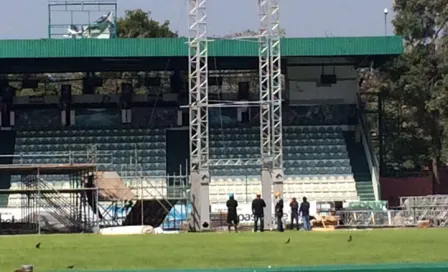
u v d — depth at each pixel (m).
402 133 109.31
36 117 102.88
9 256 41.12
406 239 51.09
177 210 80.56
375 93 108.56
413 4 105.62
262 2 85.38
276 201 75.94
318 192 95.75
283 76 105.00
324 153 99.94
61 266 36.16
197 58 81.31
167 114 102.81
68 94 102.75
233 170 98.12
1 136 101.12
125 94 102.75
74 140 100.62
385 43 94.12
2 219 81.38
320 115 103.06
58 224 73.19
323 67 103.56
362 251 42.09
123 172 95.62
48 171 75.44
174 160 98.31
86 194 74.81
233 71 106.19
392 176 106.69
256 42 91.94
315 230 68.62
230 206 68.06
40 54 91.94
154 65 101.00
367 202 84.00
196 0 81.62
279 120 82.56
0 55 91.75
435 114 106.31
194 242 50.81
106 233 66.62
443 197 78.19
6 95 102.62
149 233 65.69
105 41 92.25
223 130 102.00
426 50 105.38
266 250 43.41
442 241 49.16
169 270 25.70
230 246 46.56
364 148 100.81
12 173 78.50
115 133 101.44
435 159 105.75
